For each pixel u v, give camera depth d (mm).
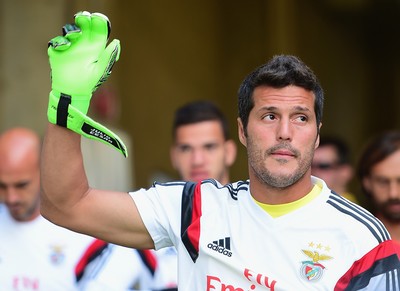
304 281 9609
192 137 15906
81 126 9844
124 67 29375
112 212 10297
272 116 9766
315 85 9867
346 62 42031
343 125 41844
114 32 28281
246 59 34969
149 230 10320
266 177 9695
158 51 31125
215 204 10180
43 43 25594
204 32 33531
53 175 10039
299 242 9711
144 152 29875
